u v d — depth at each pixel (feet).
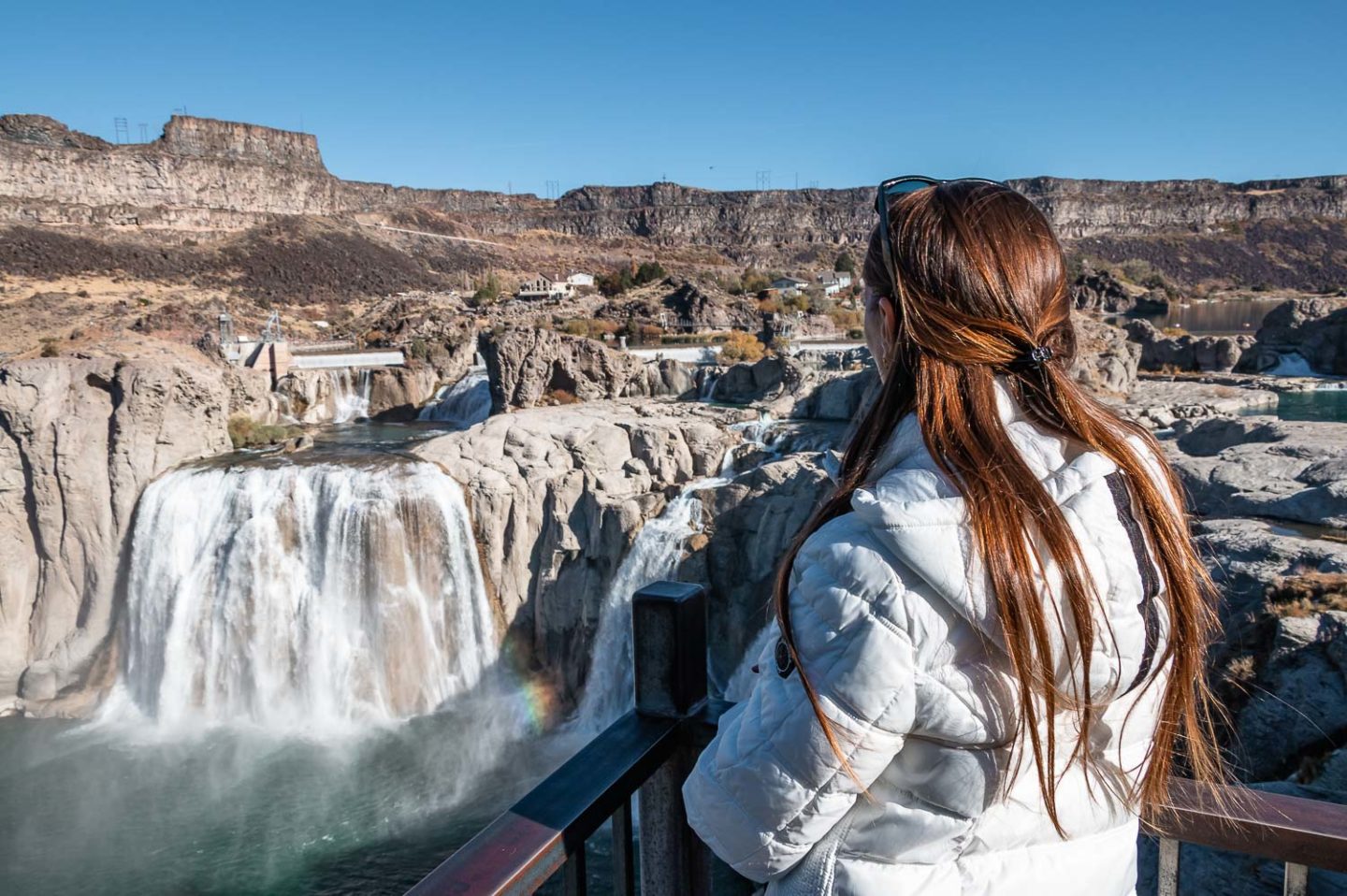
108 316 329.52
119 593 110.73
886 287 5.94
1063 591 4.71
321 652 102.78
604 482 104.12
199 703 104.58
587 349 150.30
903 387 5.71
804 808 5.04
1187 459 69.56
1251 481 62.80
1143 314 416.46
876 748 4.81
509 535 104.53
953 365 5.23
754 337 214.48
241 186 654.94
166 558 106.93
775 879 5.66
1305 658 42.14
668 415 128.06
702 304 270.26
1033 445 5.15
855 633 4.78
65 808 84.07
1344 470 59.62
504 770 88.33
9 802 85.30
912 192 5.98
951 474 4.89
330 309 442.91
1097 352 149.79
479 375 178.50
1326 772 37.93
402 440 149.79
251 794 84.94
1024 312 5.32
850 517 5.24
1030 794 5.26
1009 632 4.56
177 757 94.17
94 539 109.40
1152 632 5.12
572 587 102.58
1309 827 6.30
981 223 5.43
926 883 5.27
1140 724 5.49
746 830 5.27
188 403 115.24
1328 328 179.73
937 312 5.30
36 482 107.55
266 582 103.81
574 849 6.34
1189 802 6.62
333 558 103.55
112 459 109.09
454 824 78.28
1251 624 46.16
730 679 95.45
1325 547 50.11
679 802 7.86
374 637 102.53
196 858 74.69
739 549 97.09
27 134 628.28
